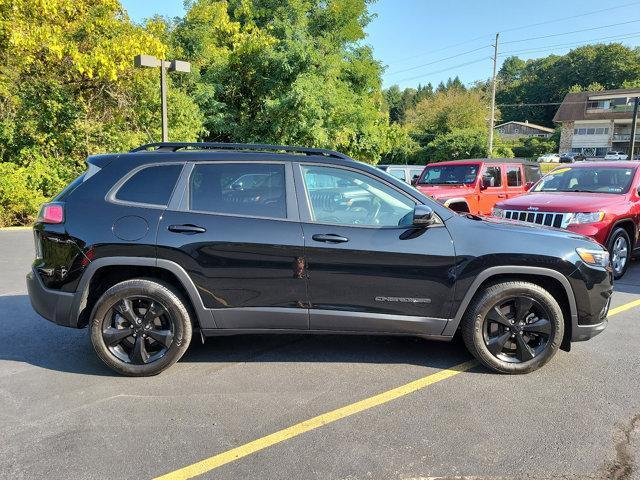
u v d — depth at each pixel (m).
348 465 2.76
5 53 12.98
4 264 8.10
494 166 11.31
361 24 23.84
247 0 20.09
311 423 3.21
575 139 69.94
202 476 2.66
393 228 3.84
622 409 3.40
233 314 3.83
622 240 7.32
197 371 4.03
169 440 3.01
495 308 3.90
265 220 3.81
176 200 3.85
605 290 3.95
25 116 13.50
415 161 48.09
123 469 2.72
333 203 3.90
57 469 2.72
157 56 13.98
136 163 3.95
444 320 3.88
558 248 3.85
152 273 3.97
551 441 3.00
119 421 3.23
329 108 18.44
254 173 3.91
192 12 17.55
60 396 3.58
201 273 3.77
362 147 22.16
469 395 3.61
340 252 3.76
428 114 53.81
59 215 3.85
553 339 3.89
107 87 14.50
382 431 3.11
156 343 3.96
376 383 3.81
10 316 5.40
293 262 3.77
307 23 20.33
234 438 3.04
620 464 2.77
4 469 2.71
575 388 3.72
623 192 7.57
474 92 54.00
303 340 4.75
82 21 13.72
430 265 3.79
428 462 2.79
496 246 3.81
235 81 18.78
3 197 12.41
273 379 3.88
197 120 16.50
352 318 3.83
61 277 3.80
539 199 7.52
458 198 10.30
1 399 3.53
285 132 18.28
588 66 93.94
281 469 2.73
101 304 3.79
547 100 100.38
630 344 4.64
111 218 3.79
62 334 4.87
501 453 2.88
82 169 14.20
